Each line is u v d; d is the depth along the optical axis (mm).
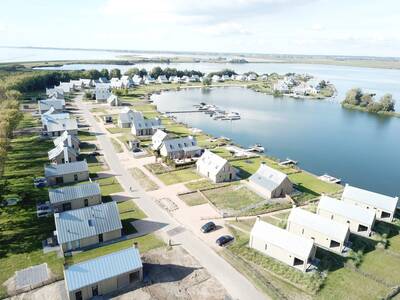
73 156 91250
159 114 160750
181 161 94750
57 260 50594
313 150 118812
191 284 46062
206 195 75062
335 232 55531
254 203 71688
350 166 104438
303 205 72375
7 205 66625
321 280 47281
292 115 178500
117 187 77875
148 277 47375
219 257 52406
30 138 112625
